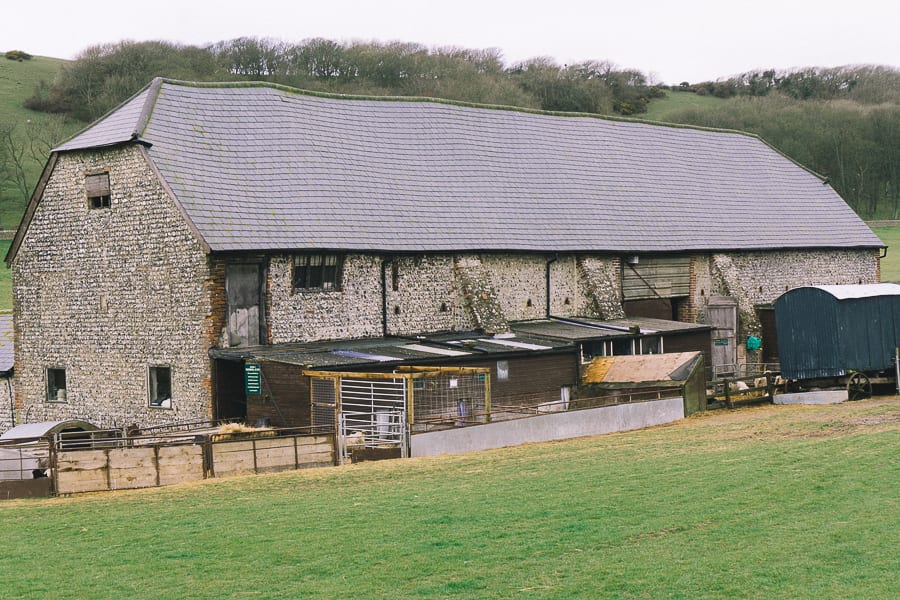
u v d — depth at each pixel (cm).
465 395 2950
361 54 11131
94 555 1498
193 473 2147
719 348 4212
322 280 3108
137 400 3039
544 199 3903
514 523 1571
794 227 4684
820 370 3419
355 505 1766
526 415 2761
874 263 5022
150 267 2980
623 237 3956
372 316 3216
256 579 1337
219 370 2853
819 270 4734
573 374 3322
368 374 2438
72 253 3192
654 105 13462
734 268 4294
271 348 2906
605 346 3509
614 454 2266
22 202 8369
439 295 3406
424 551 1430
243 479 2125
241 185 3117
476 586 1263
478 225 3572
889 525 1452
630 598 1194
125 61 10544
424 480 2019
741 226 4469
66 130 9919
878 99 13500
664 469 1984
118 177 3052
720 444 2339
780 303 3525
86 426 2761
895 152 10288
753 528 1477
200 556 1462
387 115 3847
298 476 2136
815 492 1689
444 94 10512
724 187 4681
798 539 1404
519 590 1240
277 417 2673
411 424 2458
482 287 3447
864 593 1170
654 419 2986
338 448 2308
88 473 2064
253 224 2986
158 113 3120
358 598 1240
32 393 3325
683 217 4291
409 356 2831
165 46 10888
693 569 1288
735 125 11050
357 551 1446
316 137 3497
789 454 2067
